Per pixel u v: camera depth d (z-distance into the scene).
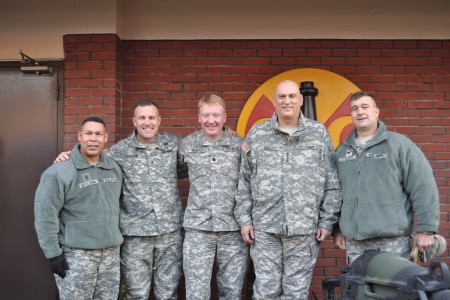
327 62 4.55
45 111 4.50
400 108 4.53
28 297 4.46
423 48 4.55
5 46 4.46
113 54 4.38
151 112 3.52
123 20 4.57
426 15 4.54
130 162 3.58
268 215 3.37
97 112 4.36
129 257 3.57
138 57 4.58
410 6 4.54
